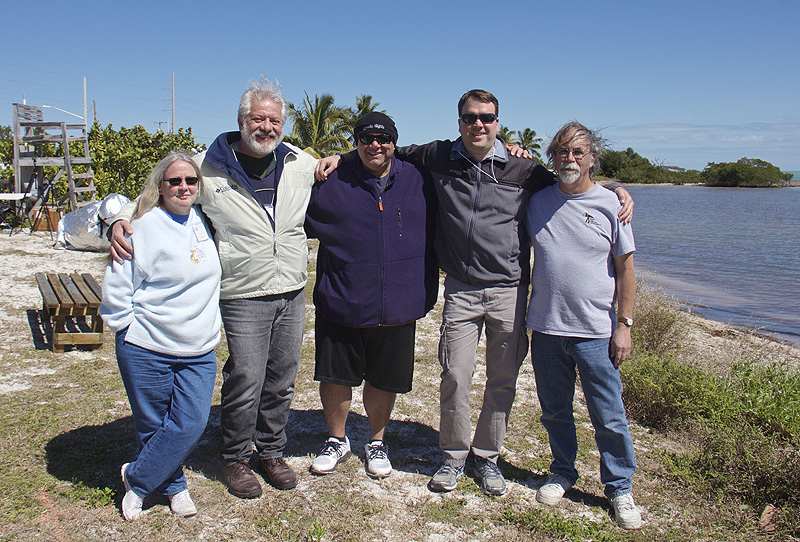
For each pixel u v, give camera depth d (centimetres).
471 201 332
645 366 529
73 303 566
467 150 333
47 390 477
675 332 686
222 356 593
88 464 360
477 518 327
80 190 1571
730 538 320
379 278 338
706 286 1641
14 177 1695
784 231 3538
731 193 11056
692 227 3809
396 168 343
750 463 372
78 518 304
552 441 359
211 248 307
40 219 1462
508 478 377
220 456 346
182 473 316
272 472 348
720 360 620
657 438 455
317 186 343
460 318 347
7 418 420
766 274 1880
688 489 368
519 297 346
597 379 331
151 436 304
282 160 331
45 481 338
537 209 342
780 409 464
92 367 537
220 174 314
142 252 286
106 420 425
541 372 350
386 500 340
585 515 338
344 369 354
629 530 324
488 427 360
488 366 358
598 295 328
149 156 1916
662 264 2109
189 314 294
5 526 294
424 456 402
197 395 300
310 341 666
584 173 326
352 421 456
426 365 600
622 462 336
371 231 337
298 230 336
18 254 1116
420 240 349
